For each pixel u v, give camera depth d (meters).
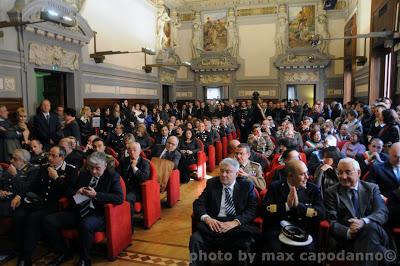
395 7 8.31
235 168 3.48
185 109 14.48
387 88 10.13
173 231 4.75
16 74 7.48
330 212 3.28
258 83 16.94
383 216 3.11
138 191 4.87
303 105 13.05
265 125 7.70
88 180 4.02
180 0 17.03
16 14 7.15
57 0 8.41
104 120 9.38
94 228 3.70
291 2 16.14
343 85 15.80
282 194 3.45
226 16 17.08
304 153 5.70
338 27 15.91
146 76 14.41
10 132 6.09
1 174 4.41
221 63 17.20
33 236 3.80
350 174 3.23
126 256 3.99
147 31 14.61
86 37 9.86
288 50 16.20
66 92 9.64
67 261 3.92
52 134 6.68
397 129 5.14
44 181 4.19
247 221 3.36
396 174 3.82
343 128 6.95
